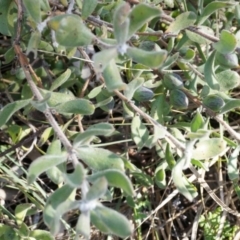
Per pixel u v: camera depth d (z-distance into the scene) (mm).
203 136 345
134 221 520
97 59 281
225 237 524
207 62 389
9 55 431
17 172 508
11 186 480
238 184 530
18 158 486
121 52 295
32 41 357
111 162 313
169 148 401
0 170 484
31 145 486
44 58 504
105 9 437
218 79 404
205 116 503
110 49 288
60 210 263
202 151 361
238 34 395
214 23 495
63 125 439
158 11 288
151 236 534
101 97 445
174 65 498
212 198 513
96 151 315
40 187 488
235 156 403
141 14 291
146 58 289
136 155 539
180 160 351
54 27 331
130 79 455
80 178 272
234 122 540
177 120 512
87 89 510
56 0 419
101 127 319
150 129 502
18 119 525
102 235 515
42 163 290
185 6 467
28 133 509
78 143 309
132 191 273
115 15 289
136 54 292
